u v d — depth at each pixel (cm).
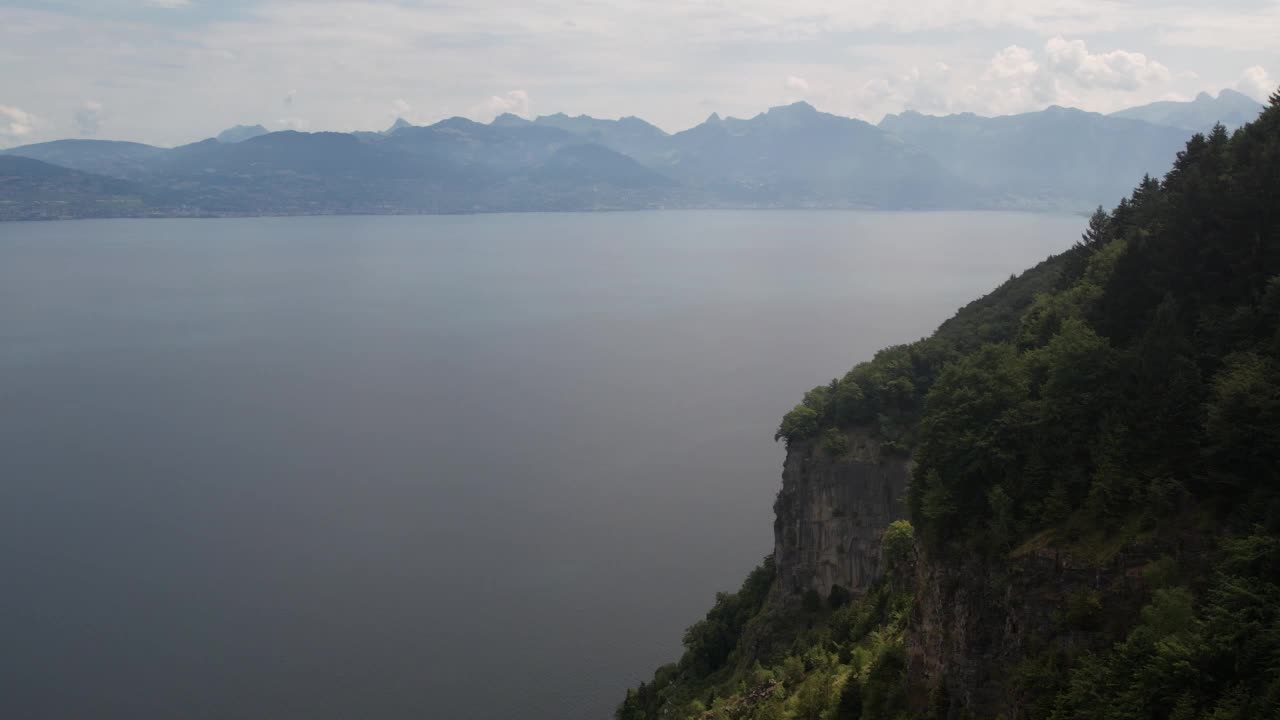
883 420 12244
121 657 15362
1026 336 8350
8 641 15862
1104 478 5594
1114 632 5209
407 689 14362
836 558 11950
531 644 15612
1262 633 4572
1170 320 6109
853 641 8875
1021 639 5509
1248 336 6138
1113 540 5431
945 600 5981
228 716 13812
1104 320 7106
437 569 18312
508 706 13988
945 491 6066
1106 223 11675
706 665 12825
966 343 13312
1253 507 5175
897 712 6244
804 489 12225
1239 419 5309
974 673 5709
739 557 18650
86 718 13812
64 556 18975
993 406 6312
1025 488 5888
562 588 17500
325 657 15300
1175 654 4659
